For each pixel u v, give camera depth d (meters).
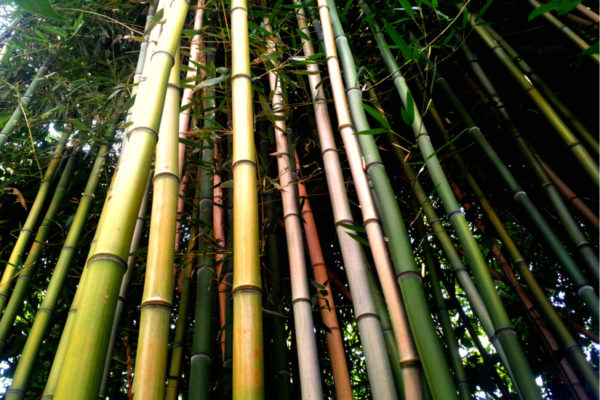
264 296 1.84
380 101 2.16
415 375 0.89
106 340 0.67
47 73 2.39
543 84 1.82
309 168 2.46
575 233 1.50
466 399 1.41
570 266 1.43
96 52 2.36
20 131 2.40
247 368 0.78
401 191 2.35
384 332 1.34
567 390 1.90
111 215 0.78
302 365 1.10
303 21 2.05
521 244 2.36
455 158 2.06
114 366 1.94
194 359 1.33
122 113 1.95
